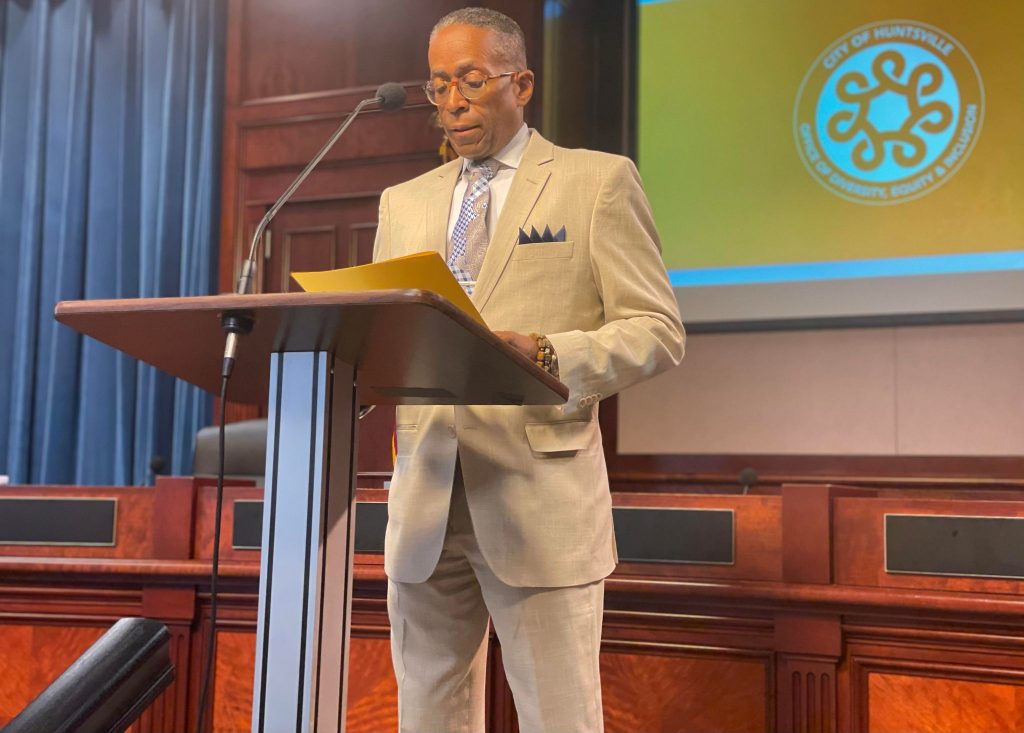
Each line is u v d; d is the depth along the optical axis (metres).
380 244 1.67
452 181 1.63
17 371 4.79
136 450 4.71
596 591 1.48
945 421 4.19
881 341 4.31
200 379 1.41
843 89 4.45
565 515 1.44
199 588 2.38
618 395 4.62
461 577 1.52
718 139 4.58
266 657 1.17
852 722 2.02
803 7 4.54
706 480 4.40
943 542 2.02
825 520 2.09
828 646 2.04
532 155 1.58
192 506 2.43
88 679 1.00
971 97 4.29
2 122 4.95
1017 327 4.14
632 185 1.55
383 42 4.57
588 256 1.52
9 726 0.95
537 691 1.43
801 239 4.43
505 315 1.49
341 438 1.22
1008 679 1.94
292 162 4.64
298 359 1.19
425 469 1.49
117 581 2.41
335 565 1.20
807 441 4.35
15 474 4.76
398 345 1.14
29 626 2.46
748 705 2.11
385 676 2.30
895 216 4.33
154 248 4.77
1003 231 4.19
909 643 2.01
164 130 4.80
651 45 4.71
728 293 4.50
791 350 4.42
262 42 4.76
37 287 4.86
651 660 2.18
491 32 1.58
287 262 4.62
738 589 2.08
